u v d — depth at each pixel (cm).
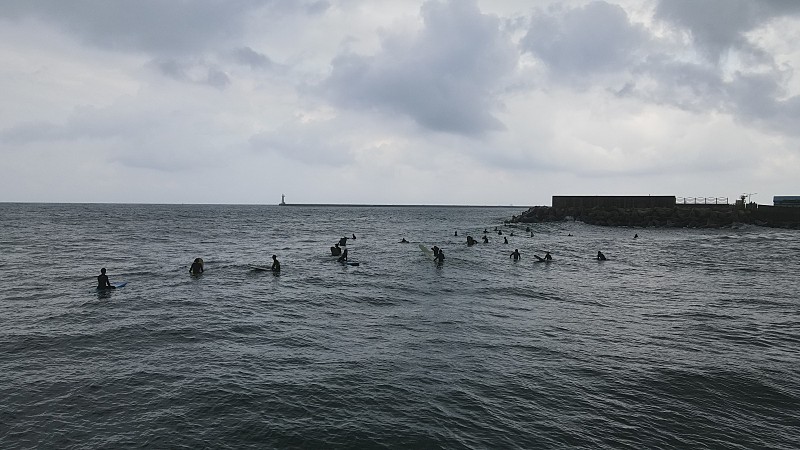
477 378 1103
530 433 844
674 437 843
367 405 947
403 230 7919
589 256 3934
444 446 794
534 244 4984
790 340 1461
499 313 1819
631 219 7731
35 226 7031
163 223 8931
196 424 859
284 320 1669
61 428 837
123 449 771
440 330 1546
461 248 4559
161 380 1067
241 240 5528
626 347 1369
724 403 987
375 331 1529
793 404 988
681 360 1252
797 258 3775
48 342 1345
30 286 2261
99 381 1055
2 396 965
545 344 1391
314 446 788
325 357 1250
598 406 960
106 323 1573
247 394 992
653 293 2286
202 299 2017
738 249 4475
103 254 3691
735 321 1709
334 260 3569
